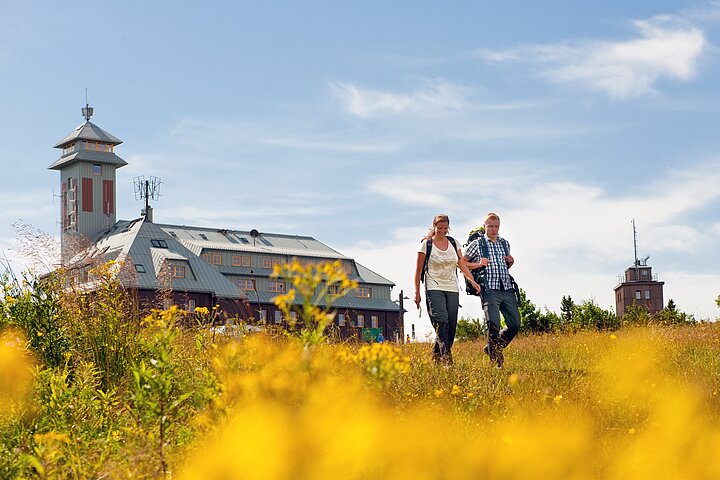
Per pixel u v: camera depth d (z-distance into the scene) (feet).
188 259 277.64
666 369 28.09
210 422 15.01
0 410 20.24
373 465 13.50
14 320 27.37
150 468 14.85
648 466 15.19
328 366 14.74
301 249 332.19
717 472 15.06
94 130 386.52
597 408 20.02
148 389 15.60
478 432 17.16
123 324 27.53
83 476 15.53
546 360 38.55
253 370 15.39
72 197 379.76
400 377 23.16
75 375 24.27
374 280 320.50
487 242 38.37
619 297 457.68
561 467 14.62
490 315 37.70
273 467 13.19
